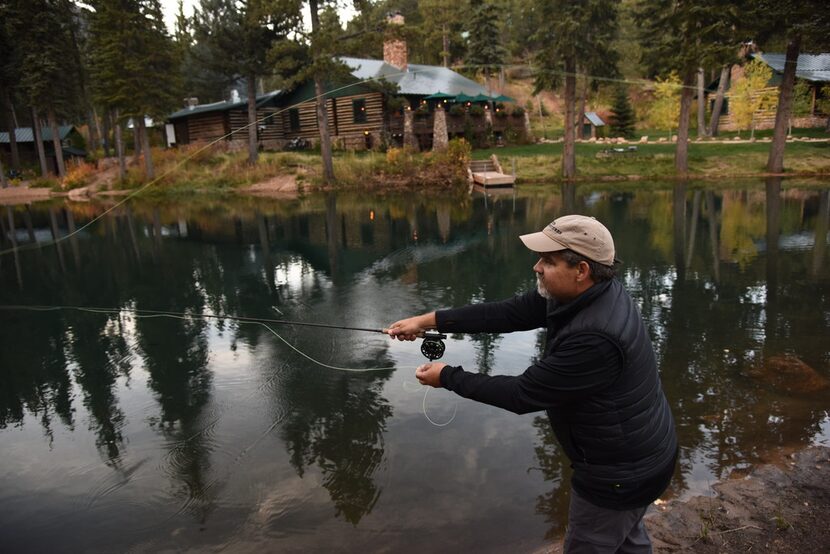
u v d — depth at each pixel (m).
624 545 2.12
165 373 5.95
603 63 26.25
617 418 1.76
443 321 2.35
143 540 3.36
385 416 4.67
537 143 39.72
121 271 11.74
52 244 15.91
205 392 5.36
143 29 29.55
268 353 6.32
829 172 24.61
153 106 30.22
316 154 33.69
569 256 1.78
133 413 5.03
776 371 5.11
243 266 11.53
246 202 25.06
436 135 33.69
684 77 25.80
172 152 34.41
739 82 33.66
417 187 28.14
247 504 3.63
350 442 4.28
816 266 9.14
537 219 15.89
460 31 54.62
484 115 36.97
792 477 3.43
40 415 5.11
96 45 30.20
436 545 3.13
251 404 5.04
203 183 30.27
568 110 27.08
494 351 6.01
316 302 8.46
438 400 4.90
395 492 3.63
